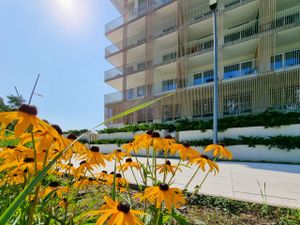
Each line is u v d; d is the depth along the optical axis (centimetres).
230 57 2139
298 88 1598
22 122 84
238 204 299
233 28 2097
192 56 2234
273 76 1691
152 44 2638
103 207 101
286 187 460
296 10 1764
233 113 1905
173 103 2317
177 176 616
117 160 192
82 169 153
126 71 2903
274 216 267
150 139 182
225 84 1930
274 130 1239
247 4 1931
